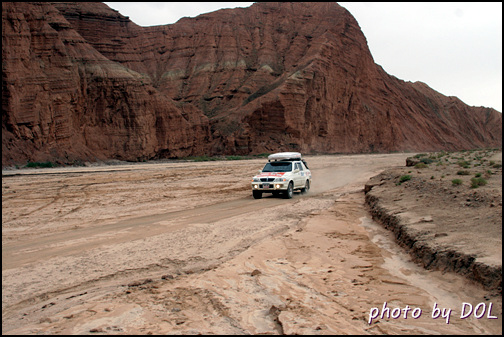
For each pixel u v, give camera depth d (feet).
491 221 30.89
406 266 28.02
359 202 59.98
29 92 161.07
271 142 257.96
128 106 206.39
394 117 364.17
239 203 61.87
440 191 47.91
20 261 30.68
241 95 309.63
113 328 18.10
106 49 316.40
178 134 228.84
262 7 379.35
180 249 33.06
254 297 21.98
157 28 365.61
